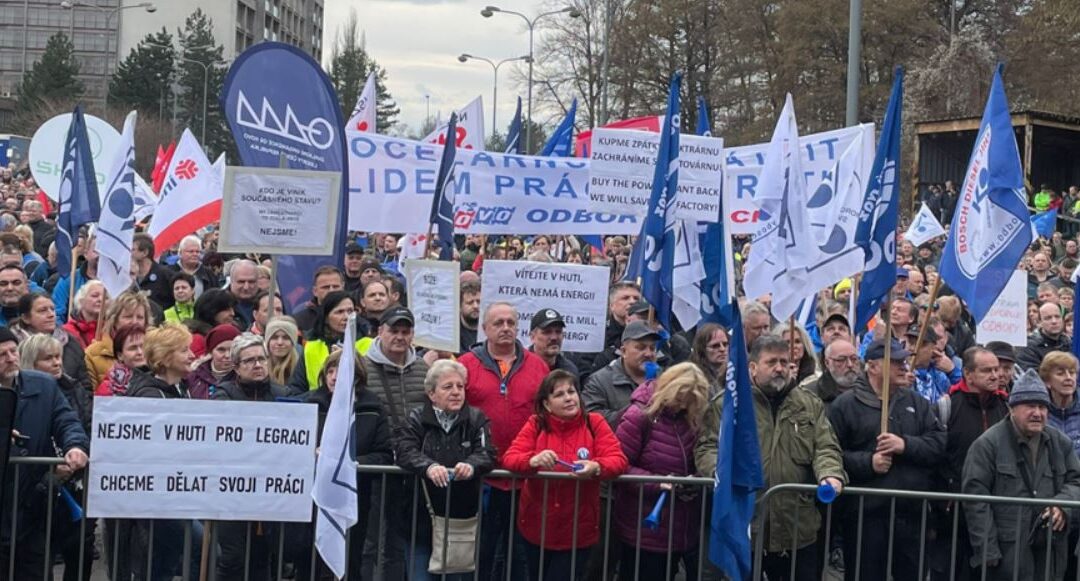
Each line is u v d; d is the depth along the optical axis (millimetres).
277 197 7457
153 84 78375
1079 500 6309
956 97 40625
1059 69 39562
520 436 6395
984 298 7402
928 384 8375
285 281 8953
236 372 6734
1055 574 6586
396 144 10352
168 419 5805
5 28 120188
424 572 6551
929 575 6953
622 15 47531
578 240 17062
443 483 6152
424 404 6434
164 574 6809
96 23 116250
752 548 6414
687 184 8672
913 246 17344
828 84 43094
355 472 5812
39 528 6102
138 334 7117
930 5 43469
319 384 6770
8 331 6035
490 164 10461
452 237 9141
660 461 6453
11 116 87000
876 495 6328
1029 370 6488
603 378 7184
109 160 13453
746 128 45031
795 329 7922
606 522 6301
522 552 6875
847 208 9203
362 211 10320
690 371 6395
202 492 5840
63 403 6230
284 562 6742
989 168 7445
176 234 11836
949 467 6953
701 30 47156
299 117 8625
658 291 8047
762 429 6488
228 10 108750
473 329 9000
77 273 10641
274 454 5898
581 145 14180
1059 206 26219
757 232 8180
